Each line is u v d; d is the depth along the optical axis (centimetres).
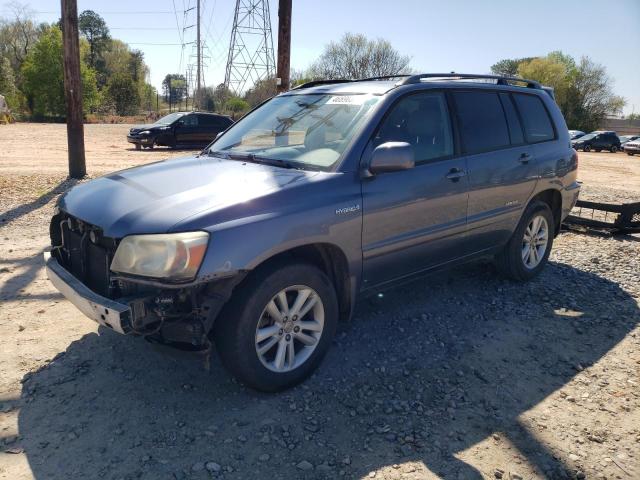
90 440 285
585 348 404
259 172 350
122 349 382
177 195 312
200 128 2188
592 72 7331
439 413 318
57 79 5650
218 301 295
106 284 312
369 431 299
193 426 299
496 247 488
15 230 699
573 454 286
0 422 298
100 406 315
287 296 332
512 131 489
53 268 346
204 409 315
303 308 337
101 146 2230
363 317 445
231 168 361
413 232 393
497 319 450
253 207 304
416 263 408
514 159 477
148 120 5881
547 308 476
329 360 375
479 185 441
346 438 293
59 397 323
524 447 290
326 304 343
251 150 405
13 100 6056
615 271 582
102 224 301
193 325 292
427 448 287
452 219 423
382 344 400
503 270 522
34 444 281
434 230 409
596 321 450
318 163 360
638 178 1925
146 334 297
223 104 5381
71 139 1140
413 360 379
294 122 409
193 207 295
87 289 309
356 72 5284
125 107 7381
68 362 363
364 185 356
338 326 427
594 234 746
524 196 495
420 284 522
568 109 7350
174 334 299
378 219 363
